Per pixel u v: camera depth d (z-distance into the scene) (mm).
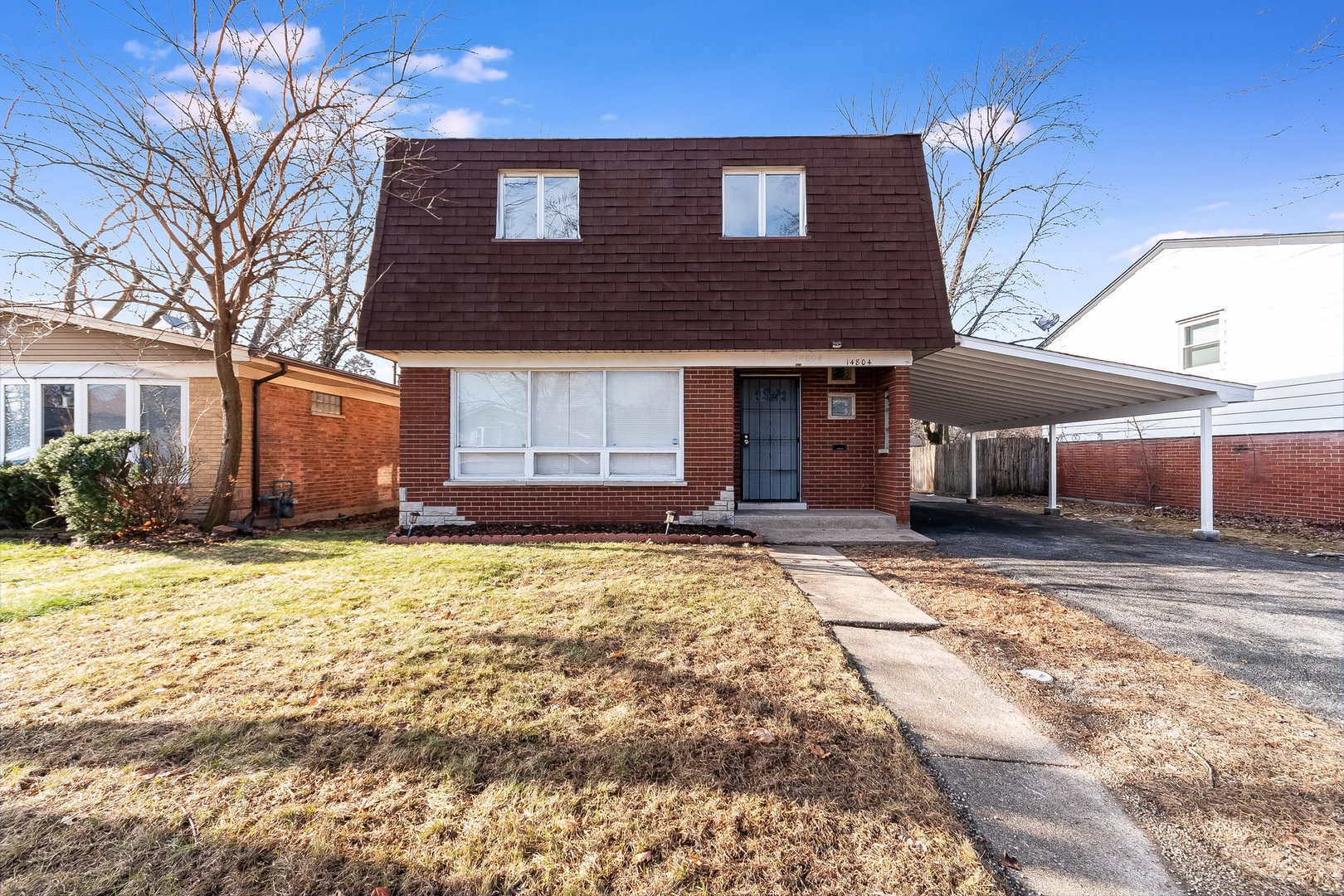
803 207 10227
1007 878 2232
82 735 3045
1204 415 9469
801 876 2184
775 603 5430
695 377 9578
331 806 2516
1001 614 5371
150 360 10391
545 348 9289
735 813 2512
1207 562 7531
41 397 10305
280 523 10766
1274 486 11219
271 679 3717
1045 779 2859
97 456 8641
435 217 9906
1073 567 7266
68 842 2289
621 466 9680
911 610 5453
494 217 9969
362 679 3727
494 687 3631
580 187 10109
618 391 9703
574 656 4117
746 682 3768
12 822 2395
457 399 9617
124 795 2578
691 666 3998
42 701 3422
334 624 4746
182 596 5578
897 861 2260
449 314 9391
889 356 9562
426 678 3734
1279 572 7035
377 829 2389
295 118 9375
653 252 9797
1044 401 12148
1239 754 3096
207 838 2322
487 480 9461
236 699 3441
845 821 2482
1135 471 14422
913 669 4160
